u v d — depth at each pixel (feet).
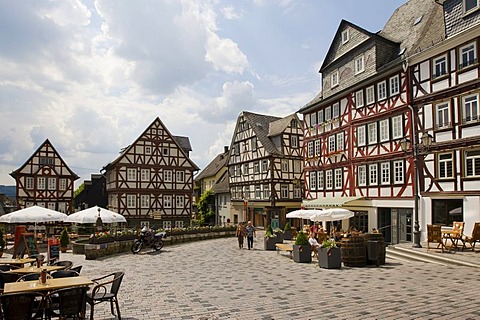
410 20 86.74
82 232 112.78
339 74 96.27
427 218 69.56
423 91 71.20
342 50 95.71
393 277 40.96
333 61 97.71
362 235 52.19
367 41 85.10
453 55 65.41
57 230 130.31
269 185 141.38
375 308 28.04
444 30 69.00
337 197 96.17
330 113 101.40
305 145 112.98
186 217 153.48
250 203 153.28
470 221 61.77
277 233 77.61
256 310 28.63
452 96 65.46
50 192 147.33
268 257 63.46
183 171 154.30
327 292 34.42
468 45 62.80
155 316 27.61
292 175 144.66
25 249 55.57
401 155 76.02
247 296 33.63
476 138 60.90
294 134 146.51
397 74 77.61
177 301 32.19
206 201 187.01
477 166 61.52
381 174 81.97
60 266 34.17
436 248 57.93
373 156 83.82
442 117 67.77
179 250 77.30
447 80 66.44
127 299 33.14
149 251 75.66
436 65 69.00
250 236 79.46
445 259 48.98
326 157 101.81
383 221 81.25
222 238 110.63
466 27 63.05
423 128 70.95
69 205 150.00
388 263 51.65
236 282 40.75
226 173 190.49
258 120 157.17
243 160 158.81
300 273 45.88
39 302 25.36
